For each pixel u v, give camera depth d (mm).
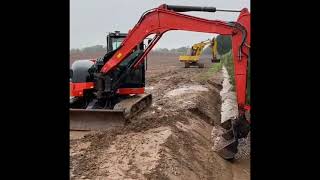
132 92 15680
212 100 21328
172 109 16266
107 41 16047
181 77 32375
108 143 10945
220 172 11000
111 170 8875
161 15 12586
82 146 10844
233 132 11680
